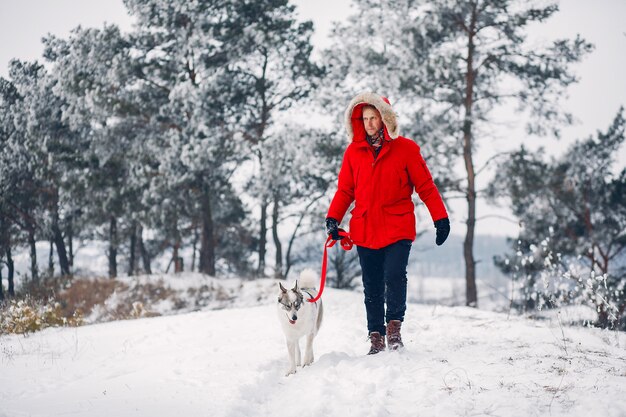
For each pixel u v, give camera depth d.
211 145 22.05
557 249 21.48
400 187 5.18
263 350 6.55
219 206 29.72
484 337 6.36
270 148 21.92
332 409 3.95
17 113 27.58
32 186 27.97
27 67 28.22
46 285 23.53
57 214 28.31
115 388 5.05
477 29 20.81
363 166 5.21
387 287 5.20
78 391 5.05
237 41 23.62
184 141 22.66
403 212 5.17
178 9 22.92
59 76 23.39
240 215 31.05
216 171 24.03
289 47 25.09
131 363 6.28
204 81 22.47
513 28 20.48
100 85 23.12
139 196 23.61
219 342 7.39
